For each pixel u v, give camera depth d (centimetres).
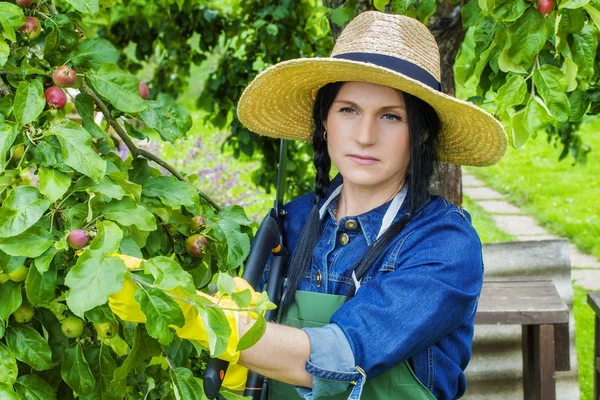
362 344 129
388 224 147
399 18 145
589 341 451
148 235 150
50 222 131
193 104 898
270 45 362
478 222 625
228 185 575
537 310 254
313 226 154
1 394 129
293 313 150
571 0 157
